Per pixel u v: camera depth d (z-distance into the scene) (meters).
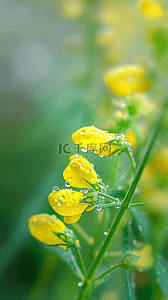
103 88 0.20
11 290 0.19
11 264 0.19
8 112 0.21
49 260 0.19
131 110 0.16
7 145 0.20
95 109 0.20
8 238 0.19
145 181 0.16
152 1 0.18
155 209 0.16
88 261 0.18
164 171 0.15
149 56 0.19
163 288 0.16
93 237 0.17
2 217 0.19
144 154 0.14
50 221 0.14
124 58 0.21
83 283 0.15
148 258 0.16
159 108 0.16
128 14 0.21
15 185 0.19
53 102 0.21
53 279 0.20
